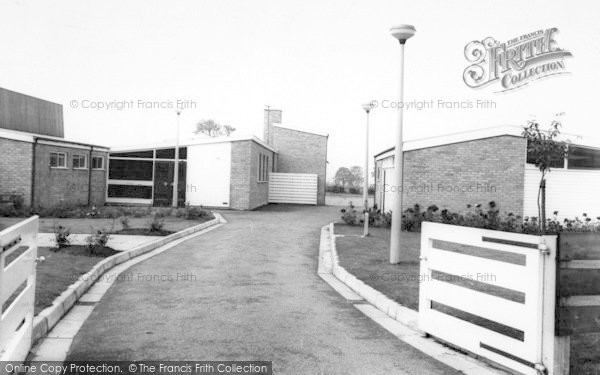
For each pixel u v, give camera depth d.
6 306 5.63
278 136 36.59
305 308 7.15
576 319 4.49
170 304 7.17
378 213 20.19
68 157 24.17
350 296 8.09
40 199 22.00
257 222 20.67
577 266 4.49
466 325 5.36
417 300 7.30
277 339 5.61
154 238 14.17
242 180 27.31
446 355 5.32
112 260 10.32
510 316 4.85
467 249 12.87
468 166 18.83
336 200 41.97
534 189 18.88
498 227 17.00
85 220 19.14
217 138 27.41
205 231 17.17
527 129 14.20
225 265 10.70
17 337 4.45
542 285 4.53
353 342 5.63
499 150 18.58
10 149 21.22
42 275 8.07
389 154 22.34
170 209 23.33
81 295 7.63
